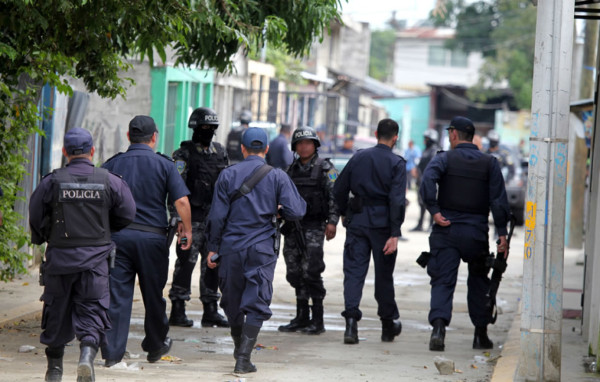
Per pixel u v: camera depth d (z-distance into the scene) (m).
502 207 21.48
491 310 22.12
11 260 24.69
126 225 16.33
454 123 21.98
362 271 22.53
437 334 21.61
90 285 15.61
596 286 20.52
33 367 17.94
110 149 42.06
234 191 18.28
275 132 65.88
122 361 18.59
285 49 24.28
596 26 52.06
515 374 16.92
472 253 21.73
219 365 18.98
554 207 16.30
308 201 23.12
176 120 46.66
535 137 16.33
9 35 20.69
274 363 19.36
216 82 54.81
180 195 17.72
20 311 23.97
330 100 89.25
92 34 21.55
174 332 23.17
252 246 18.11
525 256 16.52
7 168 23.72
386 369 19.12
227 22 22.75
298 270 23.84
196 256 23.72
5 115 21.66
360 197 22.42
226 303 18.55
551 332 16.39
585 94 52.66
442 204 21.89
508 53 142.62
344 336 22.31
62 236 15.56
